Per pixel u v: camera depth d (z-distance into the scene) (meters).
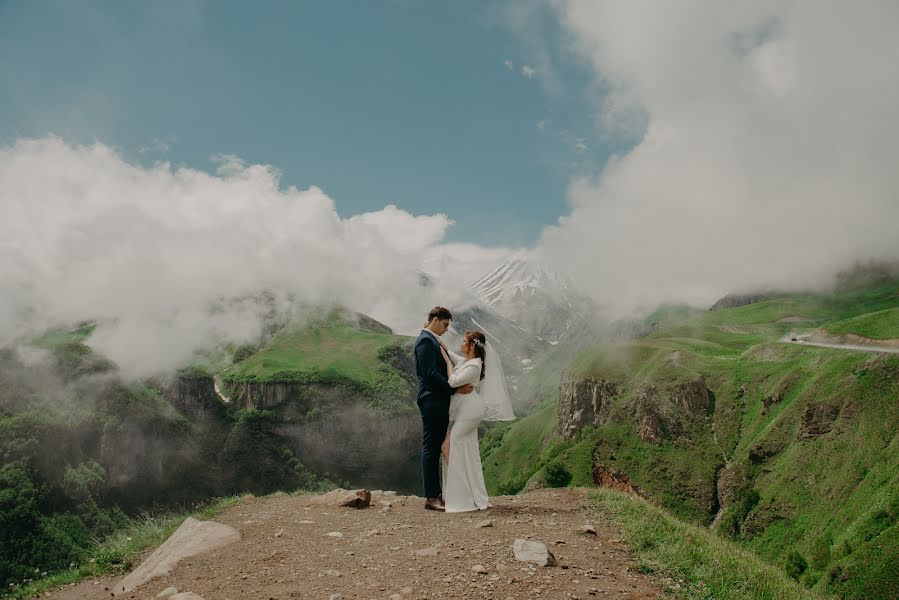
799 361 152.62
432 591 6.99
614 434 159.38
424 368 11.78
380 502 13.12
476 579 7.34
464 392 11.80
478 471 11.91
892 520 76.38
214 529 9.96
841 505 96.69
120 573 10.09
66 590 9.45
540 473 158.38
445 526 10.20
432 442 11.86
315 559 8.46
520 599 6.80
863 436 104.75
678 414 156.62
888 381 110.69
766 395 145.88
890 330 154.12
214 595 7.20
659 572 8.18
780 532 102.94
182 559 8.98
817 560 80.81
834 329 169.62
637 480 145.00
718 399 159.38
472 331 12.02
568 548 8.73
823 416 115.56
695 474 140.12
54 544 180.50
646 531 10.11
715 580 8.17
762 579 8.67
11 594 9.80
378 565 8.02
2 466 192.38
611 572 7.90
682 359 179.88
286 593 7.10
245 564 8.43
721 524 117.81
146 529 12.66
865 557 67.88
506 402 12.01
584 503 12.55
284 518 11.48
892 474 90.81
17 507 182.00
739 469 128.00
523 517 10.91
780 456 122.00
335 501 12.87
